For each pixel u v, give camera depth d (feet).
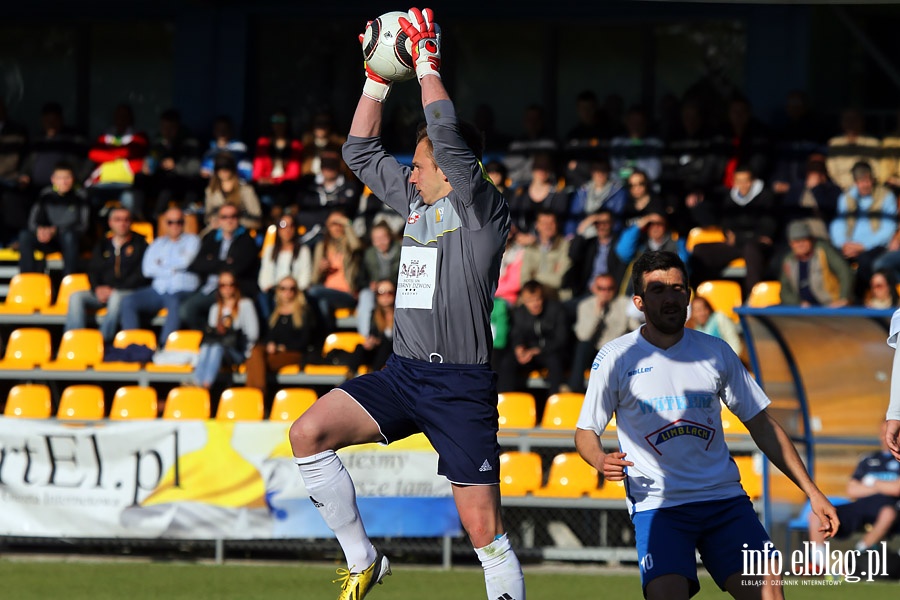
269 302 104.58
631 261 99.55
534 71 129.29
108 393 105.70
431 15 40.42
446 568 80.69
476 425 38.99
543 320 95.09
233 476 80.48
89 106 135.85
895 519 73.97
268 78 132.57
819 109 122.01
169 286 106.01
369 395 39.37
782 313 67.67
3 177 122.93
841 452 74.79
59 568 79.71
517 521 86.69
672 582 38.70
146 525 80.53
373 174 42.09
